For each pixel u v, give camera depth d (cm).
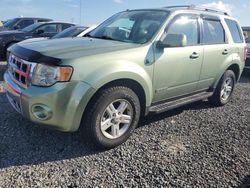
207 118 534
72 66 348
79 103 352
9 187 308
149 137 439
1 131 432
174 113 551
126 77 387
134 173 343
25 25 1551
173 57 454
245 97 706
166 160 375
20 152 379
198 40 516
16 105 389
